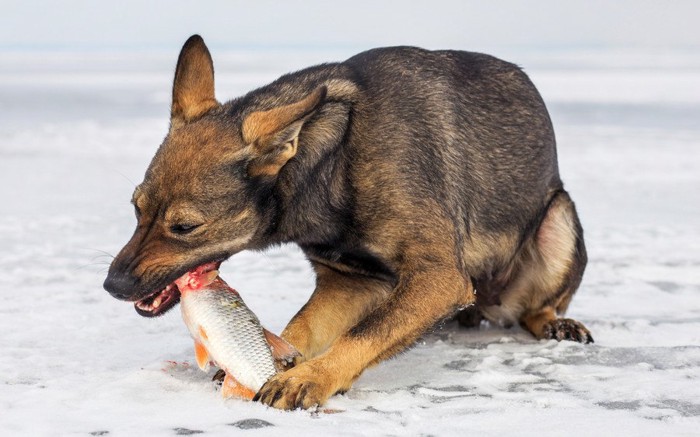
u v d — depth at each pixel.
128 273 6.24
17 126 29.39
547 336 8.28
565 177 19.62
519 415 5.82
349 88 7.13
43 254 11.91
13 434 5.23
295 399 5.93
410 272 6.98
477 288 8.23
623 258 12.02
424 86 7.52
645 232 13.93
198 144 6.51
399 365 7.29
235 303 6.11
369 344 6.52
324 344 7.43
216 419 5.60
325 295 7.52
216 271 6.30
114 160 22.00
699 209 15.97
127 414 5.66
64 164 21.16
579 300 9.84
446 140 7.48
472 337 8.45
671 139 26.31
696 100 40.53
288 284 10.51
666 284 10.71
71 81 58.97
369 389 6.57
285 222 6.91
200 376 6.66
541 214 8.46
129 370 6.83
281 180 6.77
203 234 6.43
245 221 6.57
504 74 8.27
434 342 8.23
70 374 6.65
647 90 47.50
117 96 43.91
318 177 6.88
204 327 6.01
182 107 7.04
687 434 5.40
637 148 24.36
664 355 7.48
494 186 7.92
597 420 5.69
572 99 41.09
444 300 6.94
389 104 7.21
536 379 6.81
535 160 8.24
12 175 19.33
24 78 63.34
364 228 7.02
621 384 6.61
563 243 8.48
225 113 6.89
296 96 7.07
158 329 8.21
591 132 28.14
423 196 7.05
